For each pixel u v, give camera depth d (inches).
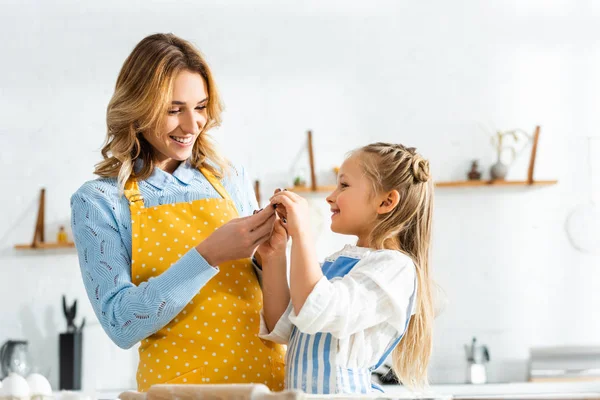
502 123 163.3
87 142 159.3
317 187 158.2
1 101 158.7
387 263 53.7
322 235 158.6
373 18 164.4
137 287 51.7
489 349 158.2
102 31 160.7
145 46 57.7
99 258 54.4
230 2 163.2
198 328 54.5
